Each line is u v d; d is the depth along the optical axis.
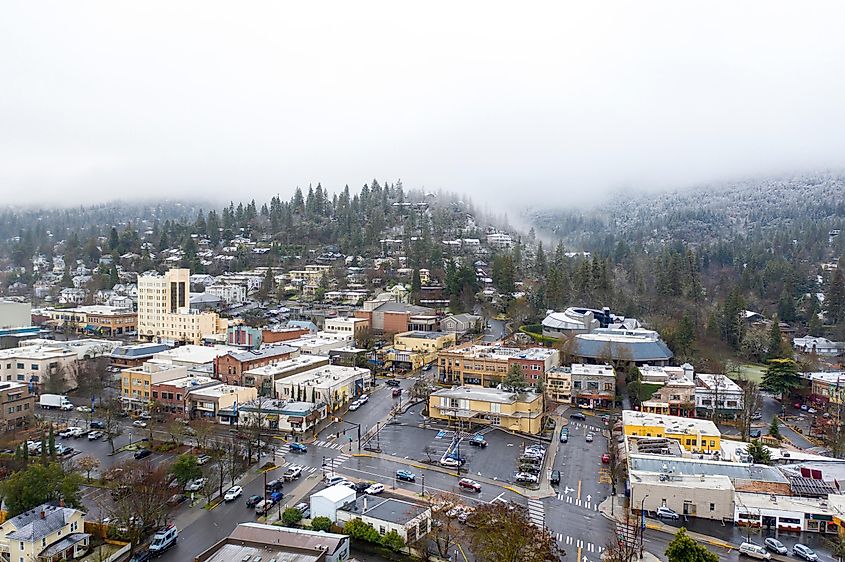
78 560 82.69
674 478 100.31
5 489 91.31
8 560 81.31
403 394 166.50
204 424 130.50
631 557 80.62
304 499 101.19
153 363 165.38
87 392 163.25
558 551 80.31
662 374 163.75
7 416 133.38
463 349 186.75
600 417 150.88
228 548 76.94
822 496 98.94
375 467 115.31
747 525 94.31
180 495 101.06
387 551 85.88
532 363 165.00
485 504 89.06
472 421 141.00
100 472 111.75
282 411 137.50
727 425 148.75
